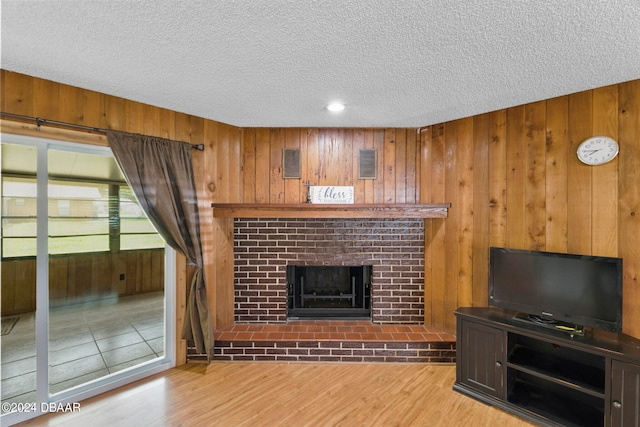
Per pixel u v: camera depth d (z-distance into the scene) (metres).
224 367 2.62
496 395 2.14
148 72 1.87
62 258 2.95
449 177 2.82
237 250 3.05
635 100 1.93
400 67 1.78
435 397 2.23
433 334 2.81
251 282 3.04
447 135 2.83
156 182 2.38
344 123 2.85
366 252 3.04
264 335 2.79
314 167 3.01
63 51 1.63
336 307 3.23
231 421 1.96
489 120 2.58
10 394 2.06
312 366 2.64
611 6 1.22
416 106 2.41
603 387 1.83
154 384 2.37
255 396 2.23
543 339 1.96
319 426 1.93
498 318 2.21
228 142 2.92
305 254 3.04
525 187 2.39
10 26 1.39
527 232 2.38
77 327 3.09
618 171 1.99
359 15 1.30
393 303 3.04
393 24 1.36
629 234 1.95
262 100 2.30
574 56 1.64
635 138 1.93
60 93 2.04
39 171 2.01
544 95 2.20
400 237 3.03
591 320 1.92
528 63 1.72
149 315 3.43
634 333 1.92
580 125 2.14
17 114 1.88
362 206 2.73
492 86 2.04
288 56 1.66
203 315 2.62
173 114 2.56
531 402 2.07
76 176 2.55
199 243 2.67
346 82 1.98
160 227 2.44
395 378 2.47
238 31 1.43
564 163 2.21
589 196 2.10
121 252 3.37
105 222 2.95
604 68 1.78
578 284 1.98
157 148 2.41
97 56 1.68
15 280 2.09
